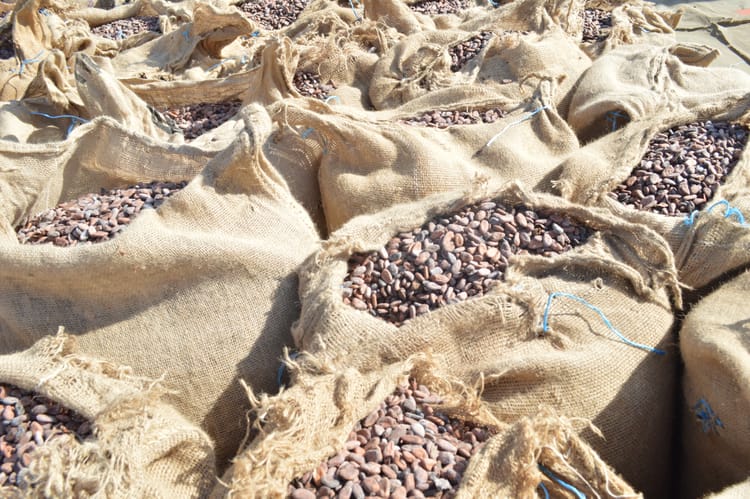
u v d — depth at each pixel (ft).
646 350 3.10
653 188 3.82
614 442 2.94
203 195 3.70
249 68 6.13
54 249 3.35
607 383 2.97
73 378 2.76
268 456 2.28
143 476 2.40
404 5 6.62
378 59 5.92
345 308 3.10
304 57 5.77
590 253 3.29
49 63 5.24
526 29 6.06
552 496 2.45
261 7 7.82
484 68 5.61
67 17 7.50
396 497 2.36
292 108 4.34
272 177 3.93
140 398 2.55
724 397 2.70
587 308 3.14
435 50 5.65
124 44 7.18
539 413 2.50
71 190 4.43
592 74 5.22
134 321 3.37
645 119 4.35
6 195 4.08
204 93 5.76
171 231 3.49
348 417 2.54
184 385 3.23
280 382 3.29
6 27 5.87
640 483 3.01
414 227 3.58
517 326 3.03
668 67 5.19
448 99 5.17
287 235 3.75
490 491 2.36
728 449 2.74
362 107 5.69
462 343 3.01
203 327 3.34
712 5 9.96
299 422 2.41
